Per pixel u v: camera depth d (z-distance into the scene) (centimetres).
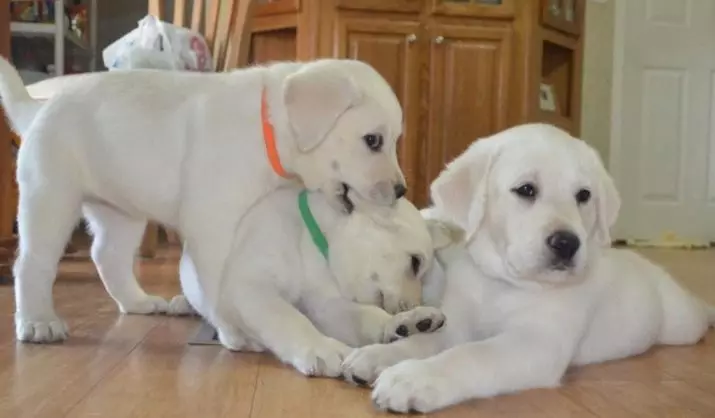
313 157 112
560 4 255
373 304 106
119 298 131
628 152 322
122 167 113
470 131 236
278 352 100
